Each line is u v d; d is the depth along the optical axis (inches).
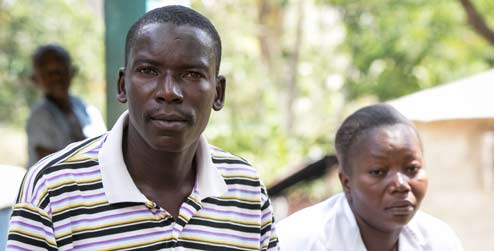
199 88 70.1
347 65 471.8
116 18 147.4
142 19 72.0
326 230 110.3
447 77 407.5
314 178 252.1
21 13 461.4
